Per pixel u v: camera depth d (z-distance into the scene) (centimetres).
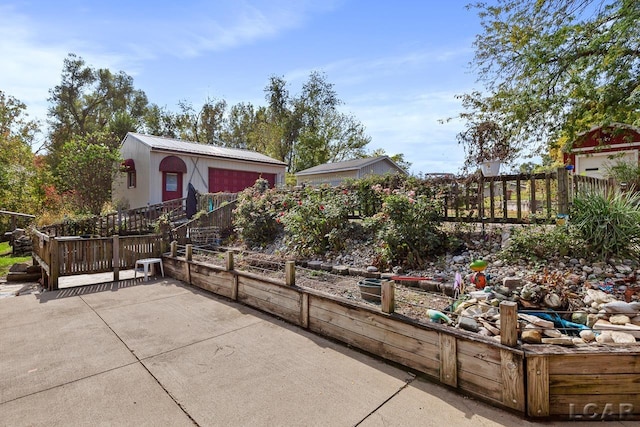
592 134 1042
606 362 203
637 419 199
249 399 229
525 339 232
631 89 629
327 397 231
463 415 210
